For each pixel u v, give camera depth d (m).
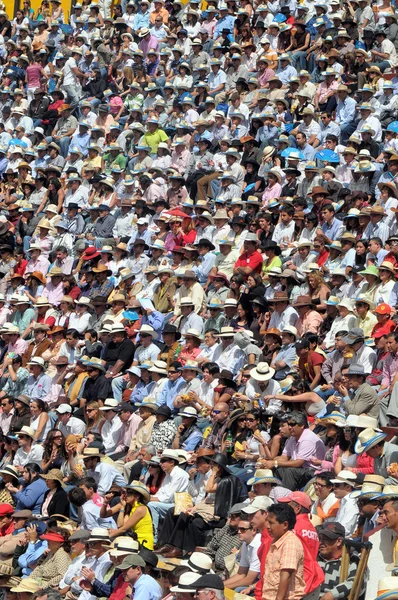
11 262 117.94
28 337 106.19
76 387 91.75
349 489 62.25
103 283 107.19
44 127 143.50
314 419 75.25
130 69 143.38
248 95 129.88
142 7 154.38
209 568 57.53
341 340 79.06
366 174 106.00
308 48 135.12
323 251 96.44
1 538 75.25
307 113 118.44
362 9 138.00
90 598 65.31
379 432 65.44
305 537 53.44
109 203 120.69
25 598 68.56
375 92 123.06
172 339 92.62
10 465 82.88
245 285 95.38
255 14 145.25
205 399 83.75
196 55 142.00
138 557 61.69
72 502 73.38
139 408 83.69
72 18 160.38
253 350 86.75
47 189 125.31
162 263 104.38
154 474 73.81
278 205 106.50
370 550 55.06
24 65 152.00
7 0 173.88
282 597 50.03
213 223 110.25
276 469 69.88
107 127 135.62
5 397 93.75
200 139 123.62
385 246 94.12
